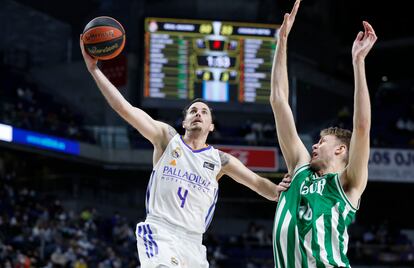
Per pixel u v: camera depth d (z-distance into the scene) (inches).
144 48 858.8
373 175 1021.8
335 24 1237.7
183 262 213.8
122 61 981.2
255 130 1030.4
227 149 976.3
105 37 214.2
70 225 905.5
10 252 772.6
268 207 1117.7
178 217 215.0
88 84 1124.5
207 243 974.4
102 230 944.9
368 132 171.2
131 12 1131.9
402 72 1267.2
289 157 191.5
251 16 1089.4
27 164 1033.5
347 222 174.7
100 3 1158.3
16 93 1035.9
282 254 175.3
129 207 1069.1
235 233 1096.8
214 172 222.8
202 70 865.5
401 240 1040.8
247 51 874.1
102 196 1026.7
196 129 223.3
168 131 223.9
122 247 921.5
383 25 1250.0
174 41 865.5
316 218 173.0
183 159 219.6
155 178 219.1
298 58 1145.4
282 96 193.6
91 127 1046.4
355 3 1234.6
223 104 864.3
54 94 1122.7
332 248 171.3
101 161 1021.2
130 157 1029.2
